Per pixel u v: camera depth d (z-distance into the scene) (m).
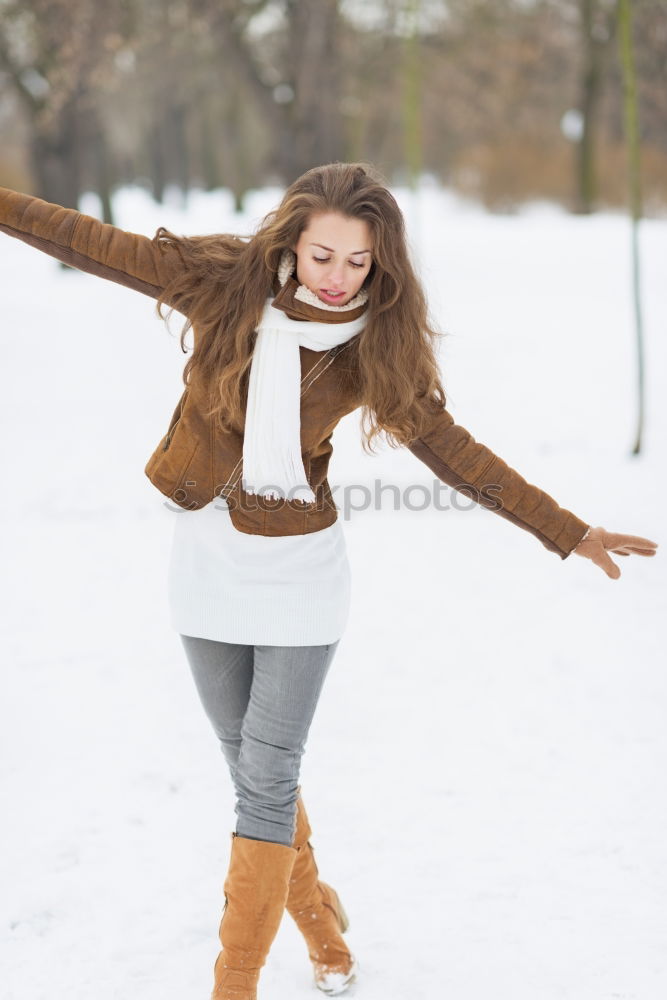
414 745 5.97
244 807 3.67
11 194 3.76
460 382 17.11
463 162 58.56
